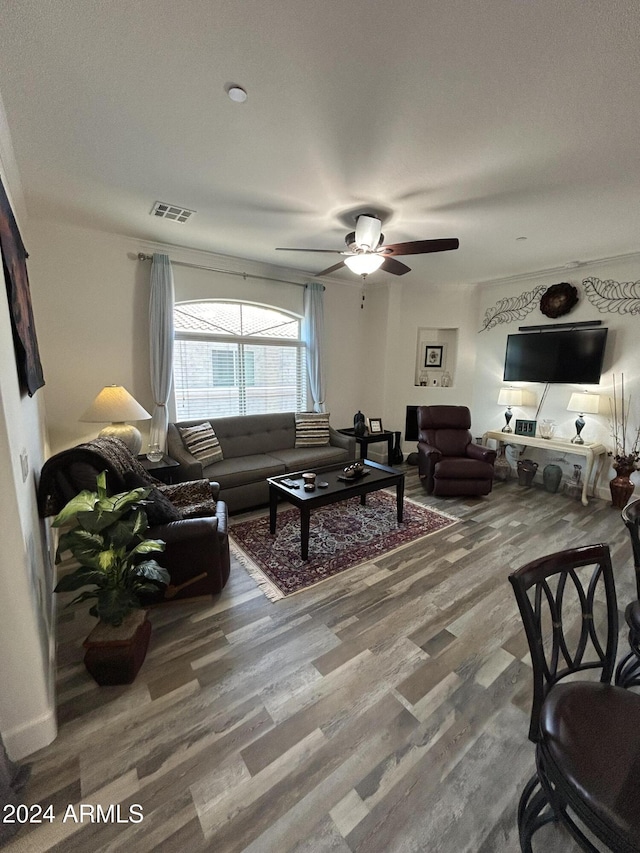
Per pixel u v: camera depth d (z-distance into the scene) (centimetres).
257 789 120
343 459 426
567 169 209
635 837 73
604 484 404
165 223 302
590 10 114
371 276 479
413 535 304
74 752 130
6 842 106
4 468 115
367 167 210
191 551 206
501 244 336
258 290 429
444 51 131
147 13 119
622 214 268
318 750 132
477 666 172
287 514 348
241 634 191
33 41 127
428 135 180
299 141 187
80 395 334
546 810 116
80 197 254
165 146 193
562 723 98
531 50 130
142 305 356
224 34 126
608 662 122
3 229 148
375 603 218
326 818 112
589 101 155
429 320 526
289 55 135
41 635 140
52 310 313
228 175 222
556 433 442
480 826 111
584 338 404
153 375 357
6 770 112
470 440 455
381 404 543
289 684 160
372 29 123
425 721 144
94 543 157
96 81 147
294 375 485
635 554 148
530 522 336
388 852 104
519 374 462
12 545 119
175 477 331
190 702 151
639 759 88
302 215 281
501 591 231
